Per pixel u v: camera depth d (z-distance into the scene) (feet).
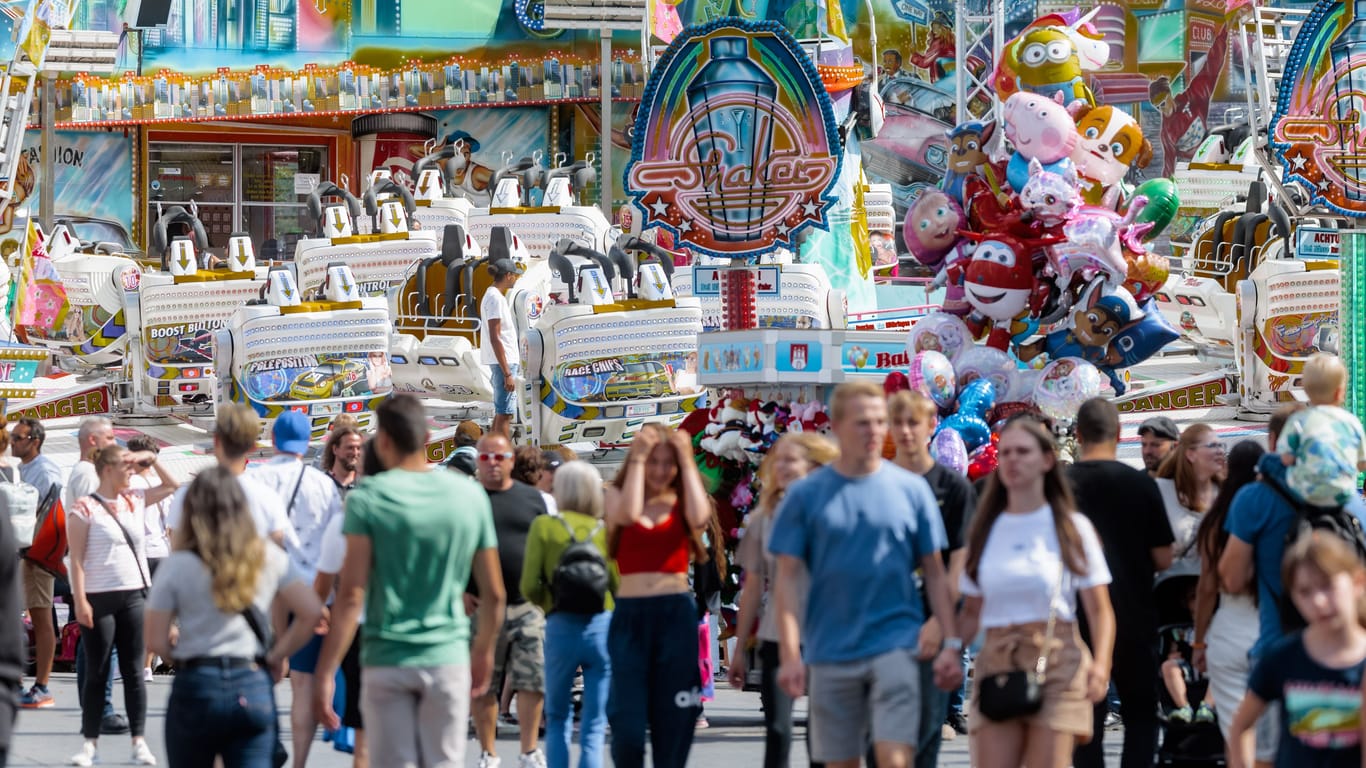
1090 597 61.31
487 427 177.47
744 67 124.98
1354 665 54.13
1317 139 142.92
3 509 57.21
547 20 297.33
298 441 80.23
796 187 125.29
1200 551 72.13
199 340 181.88
